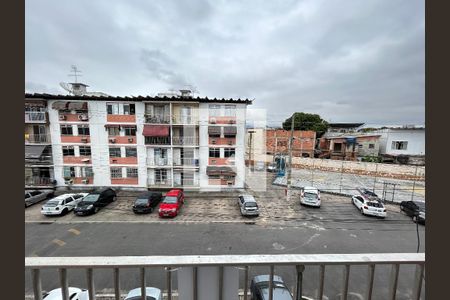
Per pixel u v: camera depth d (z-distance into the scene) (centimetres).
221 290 160
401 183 2330
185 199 1958
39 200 1862
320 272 163
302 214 1638
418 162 2812
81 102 2047
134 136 2100
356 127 4991
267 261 158
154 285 787
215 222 1504
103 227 1422
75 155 2095
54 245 1203
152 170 2144
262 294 440
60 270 152
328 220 1541
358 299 726
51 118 2056
